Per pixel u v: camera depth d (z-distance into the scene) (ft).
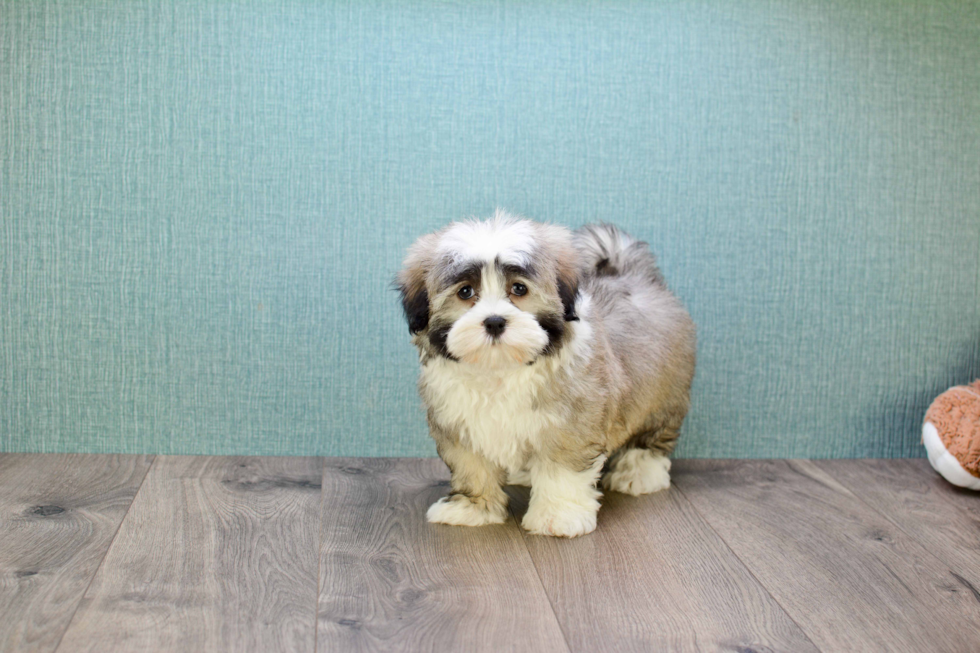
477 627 4.62
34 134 6.98
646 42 7.34
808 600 5.02
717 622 4.74
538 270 5.43
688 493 6.81
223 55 7.06
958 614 4.89
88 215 7.08
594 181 7.43
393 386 7.45
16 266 7.07
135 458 7.22
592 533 5.94
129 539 5.60
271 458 7.37
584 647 4.44
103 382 7.25
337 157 7.22
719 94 7.42
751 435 7.74
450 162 7.30
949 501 6.72
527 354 5.25
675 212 7.50
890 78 7.50
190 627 4.52
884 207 7.61
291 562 5.35
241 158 7.15
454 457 6.03
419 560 5.44
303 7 7.09
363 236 7.29
